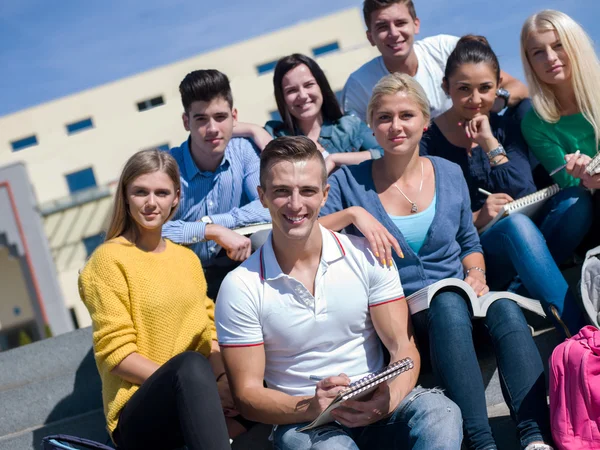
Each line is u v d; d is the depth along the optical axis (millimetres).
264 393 2064
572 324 2434
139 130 25891
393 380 2105
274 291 2143
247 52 25516
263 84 25188
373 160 2738
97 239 23953
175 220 3227
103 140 26016
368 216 2396
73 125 26406
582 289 2371
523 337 2178
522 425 2102
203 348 2402
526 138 3088
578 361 2014
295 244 2148
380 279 2234
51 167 26109
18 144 26594
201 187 3264
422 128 2600
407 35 3842
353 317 2191
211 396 1944
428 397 2057
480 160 3066
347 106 4164
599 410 1970
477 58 3014
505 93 3422
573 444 1985
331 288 2170
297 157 2098
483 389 2152
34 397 3035
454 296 2246
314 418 1965
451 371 2141
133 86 26000
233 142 3377
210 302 2541
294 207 2078
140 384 2145
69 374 3100
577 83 2939
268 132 3725
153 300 2256
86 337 3336
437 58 4000
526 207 2768
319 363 2166
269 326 2148
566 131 3006
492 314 2254
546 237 2809
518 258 2549
